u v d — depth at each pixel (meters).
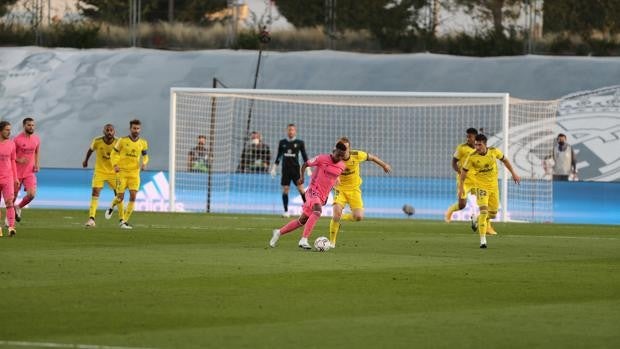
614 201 76.75
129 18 121.94
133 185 57.81
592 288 32.34
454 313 27.08
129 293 30.00
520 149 91.44
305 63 112.50
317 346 22.61
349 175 47.00
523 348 22.56
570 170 80.69
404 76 110.25
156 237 50.50
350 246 47.00
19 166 58.69
